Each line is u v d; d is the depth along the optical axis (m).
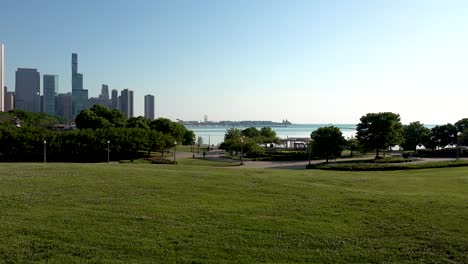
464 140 93.81
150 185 20.33
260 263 10.73
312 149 70.81
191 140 122.44
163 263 10.53
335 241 12.52
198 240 12.22
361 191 20.52
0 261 10.30
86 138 72.06
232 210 15.75
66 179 21.59
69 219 13.83
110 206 15.82
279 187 20.80
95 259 10.59
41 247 11.29
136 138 74.69
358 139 74.38
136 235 12.46
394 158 70.19
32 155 71.31
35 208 15.23
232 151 91.56
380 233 13.37
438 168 44.56
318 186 21.52
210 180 22.42
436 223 14.48
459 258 11.33
